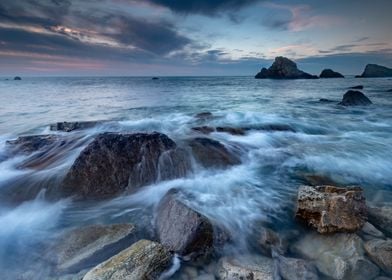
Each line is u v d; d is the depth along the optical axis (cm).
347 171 896
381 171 898
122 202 720
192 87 7319
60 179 803
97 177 773
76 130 1370
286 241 537
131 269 422
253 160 979
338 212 543
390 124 1714
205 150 962
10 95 4691
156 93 5141
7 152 1051
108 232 553
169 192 704
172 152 878
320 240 525
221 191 749
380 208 600
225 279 439
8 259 510
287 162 964
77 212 682
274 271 445
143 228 598
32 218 655
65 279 448
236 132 1275
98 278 404
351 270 435
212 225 540
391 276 433
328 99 3366
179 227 520
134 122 1516
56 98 4103
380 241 489
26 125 1794
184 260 487
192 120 1669
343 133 1461
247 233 572
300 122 1661
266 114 1906
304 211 582
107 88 7319
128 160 807
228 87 6981
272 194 738
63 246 527
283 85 7369
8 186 795
